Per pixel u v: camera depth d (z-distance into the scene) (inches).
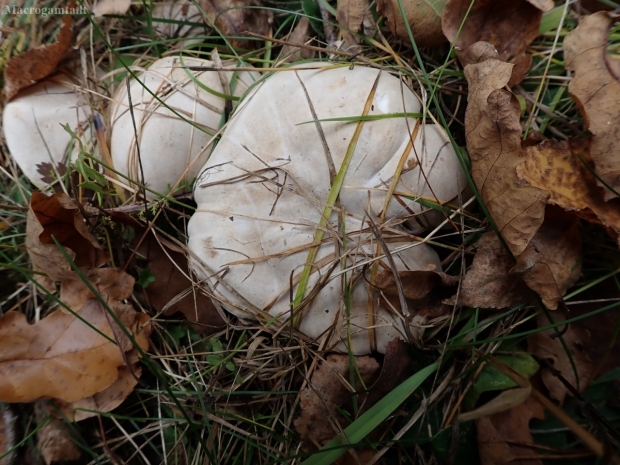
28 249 7.9
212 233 7.5
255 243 7.4
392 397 7.1
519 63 7.8
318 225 7.3
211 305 8.4
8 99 8.7
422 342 7.7
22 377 7.4
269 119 7.4
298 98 7.3
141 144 7.8
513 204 6.4
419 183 7.2
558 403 7.5
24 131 8.6
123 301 8.1
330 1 9.4
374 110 7.1
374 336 7.4
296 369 8.1
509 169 6.4
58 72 9.2
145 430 8.0
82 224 7.7
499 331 7.7
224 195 7.5
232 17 9.3
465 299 7.2
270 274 7.5
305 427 7.4
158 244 8.5
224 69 8.1
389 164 7.1
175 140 7.8
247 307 7.6
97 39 9.6
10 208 8.6
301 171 7.3
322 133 7.1
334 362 7.5
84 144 8.7
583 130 7.9
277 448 8.0
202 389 8.3
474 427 7.7
